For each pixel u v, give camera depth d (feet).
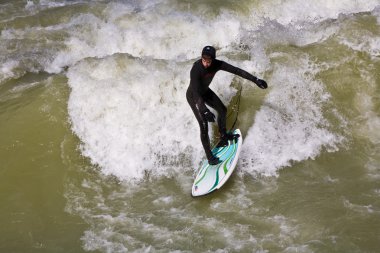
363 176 79.25
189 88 73.56
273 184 78.07
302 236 67.41
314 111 89.86
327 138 86.17
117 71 92.43
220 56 99.25
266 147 83.82
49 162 81.71
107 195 76.95
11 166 80.79
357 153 84.12
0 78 101.71
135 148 83.15
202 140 74.59
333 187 77.10
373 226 68.85
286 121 87.66
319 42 103.30
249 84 92.22
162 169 81.66
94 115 86.22
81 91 89.45
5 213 73.10
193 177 80.48
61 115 87.86
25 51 111.24
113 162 81.97
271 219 70.85
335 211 71.87
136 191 77.87
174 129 84.89
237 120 87.40
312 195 75.46
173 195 76.79
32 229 70.49
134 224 70.79
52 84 94.27
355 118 89.92
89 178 79.87
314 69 95.81
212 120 68.90
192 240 67.36
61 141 84.74
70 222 71.41
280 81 93.15
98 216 72.49
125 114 86.07
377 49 100.78
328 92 93.04
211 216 71.97
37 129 86.33
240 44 109.29
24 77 102.99
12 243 68.13
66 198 76.02
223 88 90.89
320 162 82.53
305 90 92.63
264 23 118.83
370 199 74.23
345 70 96.17
